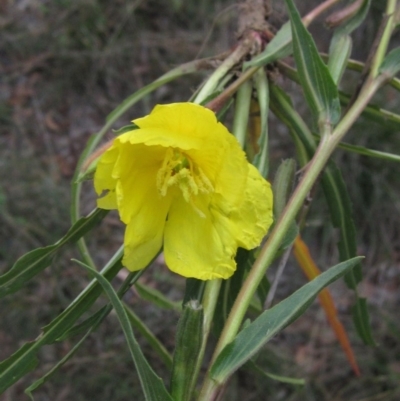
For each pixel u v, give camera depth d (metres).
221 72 0.30
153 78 0.94
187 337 0.22
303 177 0.26
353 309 0.35
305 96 0.28
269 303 0.29
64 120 0.94
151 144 0.24
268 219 0.25
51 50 0.96
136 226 0.25
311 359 0.78
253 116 0.33
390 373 0.75
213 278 0.25
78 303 0.27
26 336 0.75
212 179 0.26
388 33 0.30
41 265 0.27
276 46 0.29
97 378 0.74
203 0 0.93
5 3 1.01
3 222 0.81
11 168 0.86
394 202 0.83
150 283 0.81
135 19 0.96
